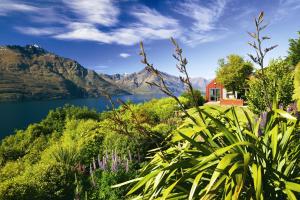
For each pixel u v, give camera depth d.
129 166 9.23
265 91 3.97
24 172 10.22
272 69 16.39
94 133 13.98
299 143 4.07
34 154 16.11
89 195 8.20
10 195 7.67
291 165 3.44
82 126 17.03
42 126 20.84
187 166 3.27
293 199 2.88
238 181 2.83
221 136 3.76
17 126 92.50
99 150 11.97
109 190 7.87
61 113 22.44
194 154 3.67
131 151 10.41
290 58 39.56
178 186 3.33
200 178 3.09
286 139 3.55
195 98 3.34
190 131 3.52
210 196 2.96
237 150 3.37
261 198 2.77
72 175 9.41
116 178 8.34
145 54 2.87
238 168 3.00
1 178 9.81
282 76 16.19
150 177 3.42
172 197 3.27
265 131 3.68
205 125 3.58
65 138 16.80
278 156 3.52
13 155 17.11
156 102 30.48
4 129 85.50
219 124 3.40
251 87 13.66
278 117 3.63
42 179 8.62
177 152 3.96
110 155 10.95
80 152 12.11
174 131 4.09
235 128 3.79
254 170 2.92
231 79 44.91
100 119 22.50
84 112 22.77
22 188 7.96
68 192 8.69
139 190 7.26
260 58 3.55
